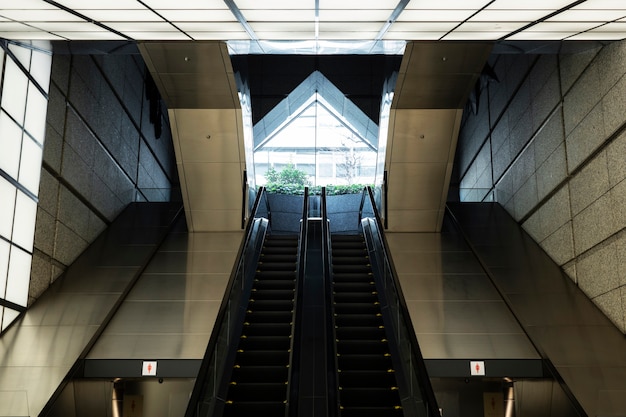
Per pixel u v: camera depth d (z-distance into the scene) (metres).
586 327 8.55
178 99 11.97
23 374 7.37
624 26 7.54
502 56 14.63
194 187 13.14
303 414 7.53
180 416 8.55
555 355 7.89
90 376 7.83
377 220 11.77
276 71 20.30
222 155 12.82
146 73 16.69
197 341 8.48
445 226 14.01
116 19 7.29
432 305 9.81
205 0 6.40
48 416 6.71
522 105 12.98
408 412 6.96
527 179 12.65
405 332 7.57
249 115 14.12
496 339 8.67
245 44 9.28
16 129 8.91
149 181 17.52
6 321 8.57
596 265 9.15
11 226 8.74
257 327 9.34
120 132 14.42
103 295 9.77
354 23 7.55
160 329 8.80
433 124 12.55
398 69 11.28
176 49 10.12
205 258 11.68
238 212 13.34
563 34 8.05
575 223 9.98
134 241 12.42
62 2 6.48
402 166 13.13
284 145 22.41
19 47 8.99
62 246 10.66
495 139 15.45
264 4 6.61
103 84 13.10
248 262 11.12
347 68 20.41
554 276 10.32
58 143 10.54
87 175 12.01
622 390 6.78
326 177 22.20
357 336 9.30
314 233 14.79
